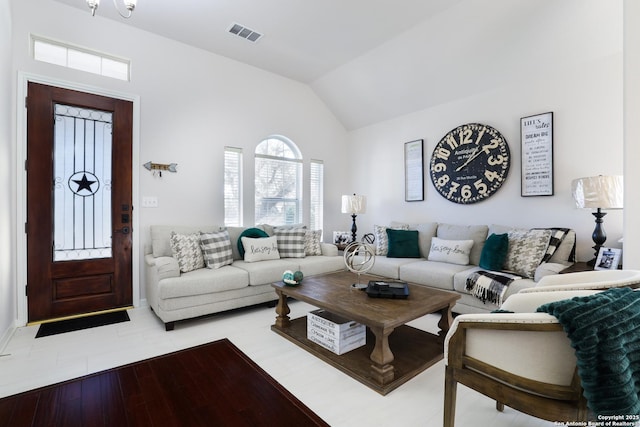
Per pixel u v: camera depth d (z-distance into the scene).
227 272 3.03
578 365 0.99
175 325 2.82
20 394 1.76
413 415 1.60
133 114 3.35
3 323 2.42
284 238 3.92
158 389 1.82
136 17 3.17
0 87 2.37
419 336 2.52
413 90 4.10
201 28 3.36
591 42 2.75
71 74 3.01
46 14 2.89
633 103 1.90
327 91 4.84
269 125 4.42
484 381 1.24
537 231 2.92
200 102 3.79
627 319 0.99
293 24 3.27
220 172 3.94
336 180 5.27
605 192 2.34
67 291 3.00
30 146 2.81
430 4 2.92
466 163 3.79
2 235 2.41
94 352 2.28
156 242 3.30
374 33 3.42
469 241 3.40
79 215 3.06
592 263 2.65
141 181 3.39
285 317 2.69
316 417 1.58
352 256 2.81
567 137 3.01
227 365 2.10
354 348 2.28
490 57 3.27
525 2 2.71
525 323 1.10
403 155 4.54
